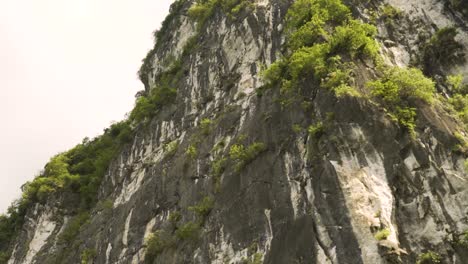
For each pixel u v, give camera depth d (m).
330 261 18.42
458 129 22.22
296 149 22.48
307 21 27.66
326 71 23.55
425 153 20.72
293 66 24.72
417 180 20.14
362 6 29.73
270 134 24.23
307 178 21.12
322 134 21.72
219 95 32.41
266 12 32.75
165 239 26.70
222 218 23.78
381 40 28.02
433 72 26.67
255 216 22.23
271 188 22.42
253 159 24.17
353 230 18.67
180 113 35.31
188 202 27.12
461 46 26.86
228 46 34.03
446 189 19.70
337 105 22.00
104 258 31.30
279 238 20.52
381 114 21.81
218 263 22.55
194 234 24.80
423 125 21.70
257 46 31.55
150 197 30.61
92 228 36.03
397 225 19.23
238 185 24.11
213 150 27.89
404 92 22.88
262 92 27.36
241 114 28.25
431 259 18.14
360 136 21.17
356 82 23.05
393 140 21.11
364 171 20.36
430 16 28.83
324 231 19.19
